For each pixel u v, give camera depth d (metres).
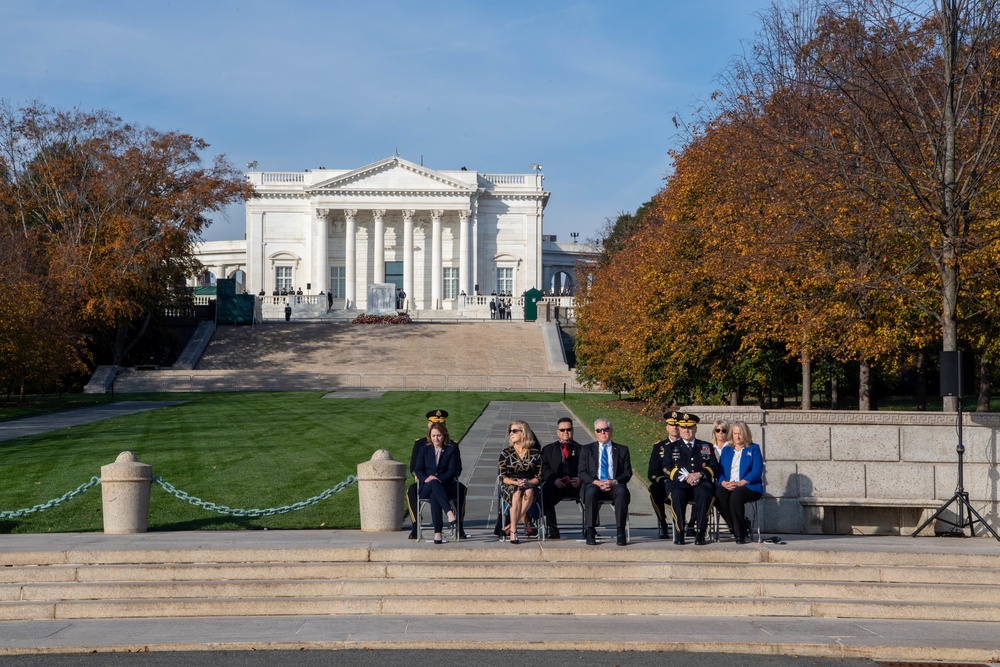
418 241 127.50
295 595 16.00
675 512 17.88
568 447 18.86
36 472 26.36
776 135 32.31
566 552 17.11
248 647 14.09
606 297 54.81
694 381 43.91
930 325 32.66
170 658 13.68
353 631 14.70
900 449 20.05
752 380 42.47
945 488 19.94
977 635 14.62
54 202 75.12
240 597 15.96
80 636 14.53
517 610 15.64
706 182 40.34
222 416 44.47
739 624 15.16
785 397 65.38
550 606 15.66
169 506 21.97
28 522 20.48
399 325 89.94
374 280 126.00
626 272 49.28
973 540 18.95
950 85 25.45
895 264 30.42
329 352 81.00
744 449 18.50
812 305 32.84
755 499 18.27
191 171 79.69
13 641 14.29
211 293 117.44
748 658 13.84
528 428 18.47
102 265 71.06
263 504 22.05
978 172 26.12
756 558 17.20
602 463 18.06
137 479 19.39
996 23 26.19
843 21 29.14
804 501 19.83
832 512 20.12
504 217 128.25
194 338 83.75
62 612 15.55
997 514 19.73
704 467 18.25
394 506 19.56
